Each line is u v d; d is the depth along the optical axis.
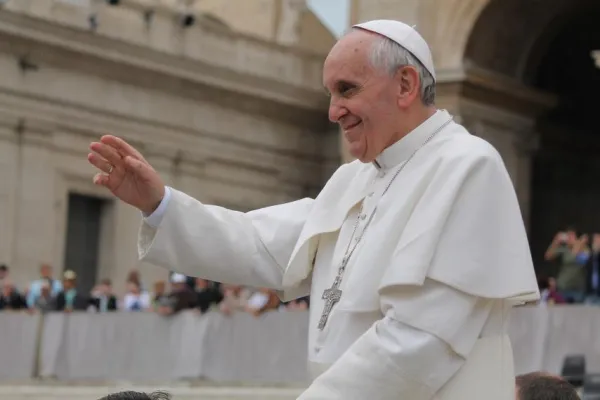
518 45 112.00
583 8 112.38
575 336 57.69
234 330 63.38
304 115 118.38
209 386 63.00
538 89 113.50
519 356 57.44
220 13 130.62
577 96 126.75
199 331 63.59
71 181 96.44
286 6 123.94
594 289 65.75
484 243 11.87
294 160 117.94
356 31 12.72
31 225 92.94
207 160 107.88
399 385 11.57
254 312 63.31
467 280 11.71
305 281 14.17
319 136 121.19
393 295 11.87
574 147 128.50
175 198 13.45
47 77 94.19
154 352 64.50
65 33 93.62
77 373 65.50
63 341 66.00
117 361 65.00
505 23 107.81
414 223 12.02
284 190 116.81
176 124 104.75
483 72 105.69
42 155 93.88
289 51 115.94
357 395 11.56
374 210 12.71
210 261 13.69
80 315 65.88
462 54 104.62
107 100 98.88
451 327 11.65
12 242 91.56
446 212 11.89
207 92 107.19
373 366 11.59
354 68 12.50
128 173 13.34
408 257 11.80
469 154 12.20
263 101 112.75
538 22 111.25
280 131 116.12
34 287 76.62
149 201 13.38
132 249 101.38
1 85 90.75
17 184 92.06
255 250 13.91
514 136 111.88
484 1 103.81
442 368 11.70
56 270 95.00
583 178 129.88
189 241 13.54
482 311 11.99
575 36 118.81
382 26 12.62
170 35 103.12
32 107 93.00
